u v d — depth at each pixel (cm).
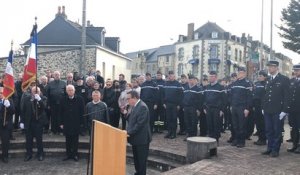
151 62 7650
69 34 3912
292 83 973
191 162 899
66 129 1042
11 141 1116
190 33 6606
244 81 1024
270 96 895
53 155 1105
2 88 1048
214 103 1082
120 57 4162
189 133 1184
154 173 936
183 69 6700
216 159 871
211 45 6262
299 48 3462
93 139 574
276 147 897
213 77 1090
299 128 948
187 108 1176
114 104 1255
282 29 3500
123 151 610
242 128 1025
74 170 956
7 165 1000
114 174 601
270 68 904
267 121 910
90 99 1217
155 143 1114
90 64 3288
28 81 1015
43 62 3105
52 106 1227
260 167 796
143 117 754
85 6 1700
